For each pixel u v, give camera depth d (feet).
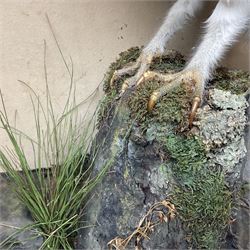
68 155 0.84
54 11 0.90
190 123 0.69
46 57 0.92
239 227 0.75
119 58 0.90
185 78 0.72
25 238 0.83
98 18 0.93
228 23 0.74
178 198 0.69
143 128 0.71
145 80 0.75
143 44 0.96
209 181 0.69
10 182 0.90
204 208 0.69
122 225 0.74
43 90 0.94
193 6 0.84
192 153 0.69
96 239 0.78
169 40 0.89
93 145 0.84
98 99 0.95
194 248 0.71
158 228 0.70
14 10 0.89
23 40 0.90
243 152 0.71
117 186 0.75
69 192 0.83
